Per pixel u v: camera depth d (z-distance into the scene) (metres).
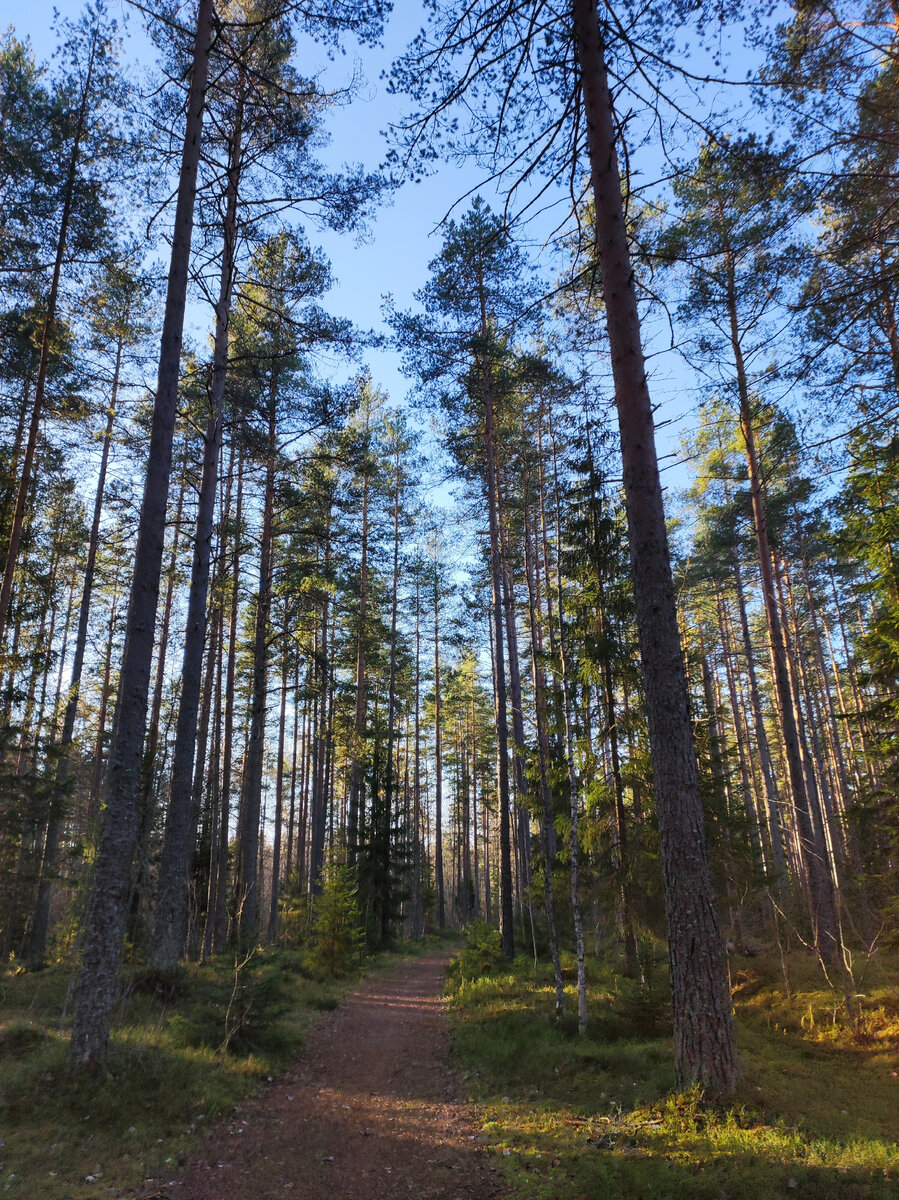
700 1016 6.28
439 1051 10.53
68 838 18.17
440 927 40.38
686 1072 6.31
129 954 12.39
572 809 11.19
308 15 9.40
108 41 14.34
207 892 22.06
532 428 21.72
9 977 12.57
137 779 8.15
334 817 43.50
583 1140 6.02
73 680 20.14
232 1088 7.83
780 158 6.69
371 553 29.34
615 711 13.69
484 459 20.48
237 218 13.45
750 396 14.71
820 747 30.59
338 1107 7.75
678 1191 4.61
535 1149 6.01
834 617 30.31
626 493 7.45
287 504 19.14
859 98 6.08
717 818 13.65
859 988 12.06
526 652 25.08
